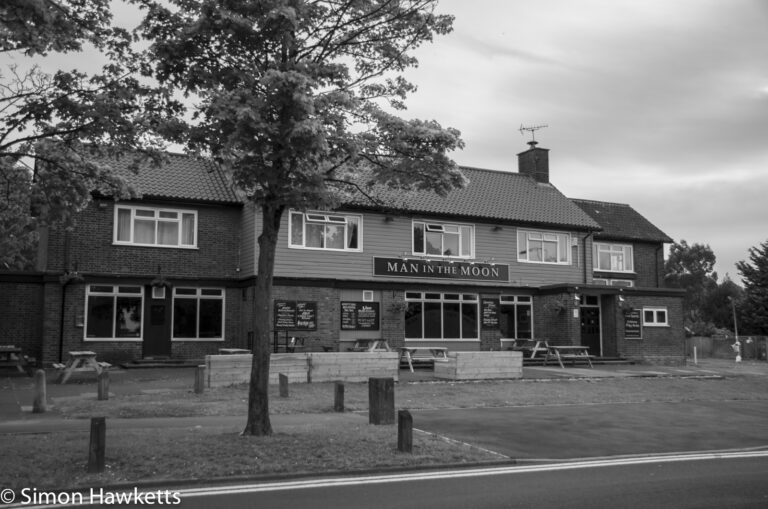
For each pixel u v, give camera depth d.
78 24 11.48
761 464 11.01
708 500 8.41
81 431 11.44
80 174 13.35
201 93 11.00
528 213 31.27
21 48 11.17
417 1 11.64
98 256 24.12
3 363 21.09
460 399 17.33
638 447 12.27
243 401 15.60
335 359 19.78
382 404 13.11
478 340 29.30
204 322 25.66
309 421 13.30
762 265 50.56
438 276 28.61
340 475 9.51
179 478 8.80
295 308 25.67
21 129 12.11
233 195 26.36
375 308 27.38
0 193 14.43
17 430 11.59
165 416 13.63
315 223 26.69
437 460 10.30
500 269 30.08
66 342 23.20
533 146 35.28
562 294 29.48
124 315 24.36
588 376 23.42
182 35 10.44
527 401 17.55
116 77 11.97
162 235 25.39
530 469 10.26
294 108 9.58
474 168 33.84
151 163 12.92
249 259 25.59
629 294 30.77
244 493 8.36
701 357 40.66
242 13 10.24
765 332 49.12
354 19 11.48
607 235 36.84
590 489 8.91
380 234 27.88
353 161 11.76
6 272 23.12
